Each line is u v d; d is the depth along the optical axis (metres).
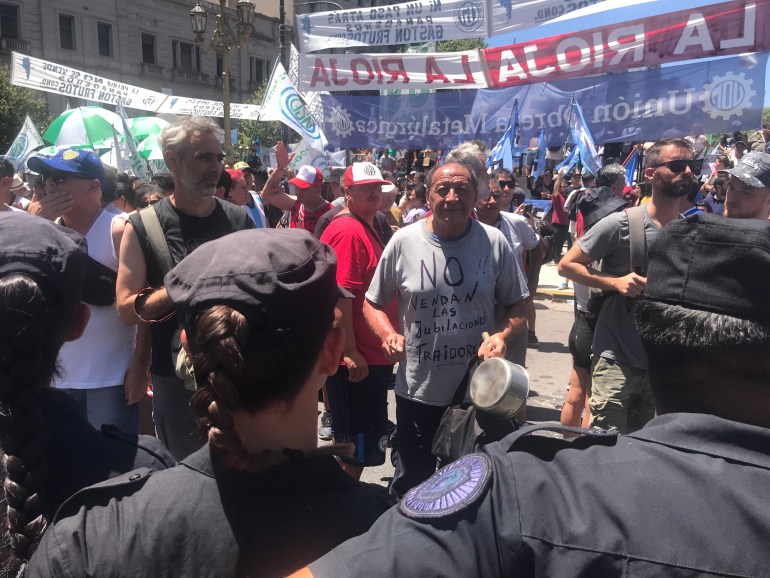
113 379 2.85
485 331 2.70
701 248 0.94
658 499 0.83
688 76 6.35
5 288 1.13
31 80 11.20
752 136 14.88
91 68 35.78
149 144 12.78
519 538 0.83
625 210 3.17
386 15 7.25
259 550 0.97
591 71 6.50
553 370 6.25
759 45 5.79
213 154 2.67
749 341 0.88
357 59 7.45
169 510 0.98
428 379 2.70
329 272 1.02
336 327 1.11
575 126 7.07
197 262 1.01
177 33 40.56
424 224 2.80
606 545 0.81
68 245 1.29
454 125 7.86
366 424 3.38
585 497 0.85
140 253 2.63
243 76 45.59
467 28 6.99
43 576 0.95
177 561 0.96
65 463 1.24
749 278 0.90
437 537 0.86
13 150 11.34
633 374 3.12
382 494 1.16
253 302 0.94
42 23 33.34
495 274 2.73
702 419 0.89
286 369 0.98
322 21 7.46
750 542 0.78
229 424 0.96
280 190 6.02
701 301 0.92
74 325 1.40
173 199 2.77
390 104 7.95
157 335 2.64
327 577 0.85
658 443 0.89
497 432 1.75
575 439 0.96
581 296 3.71
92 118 13.15
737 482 0.82
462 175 2.61
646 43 6.22
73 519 1.00
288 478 1.01
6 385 1.11
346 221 3.31
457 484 0.91
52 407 1.29
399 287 2.75
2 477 1.16
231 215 2.86
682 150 2.99
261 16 46.28
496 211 4.04
